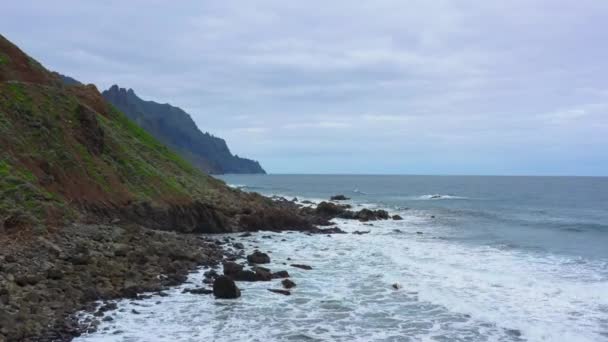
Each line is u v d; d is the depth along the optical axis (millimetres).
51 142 34531
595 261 30844
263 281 24047
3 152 29391
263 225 45750
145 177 42625
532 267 28625
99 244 25594
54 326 15383
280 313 18875
